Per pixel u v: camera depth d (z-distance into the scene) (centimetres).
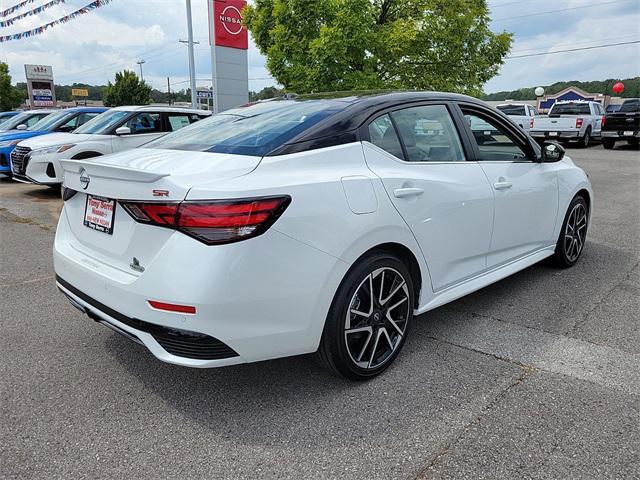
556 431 237
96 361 306
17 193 977
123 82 5038
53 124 1104
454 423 244
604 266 485
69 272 276
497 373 289
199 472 213
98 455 223
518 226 383
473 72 1024
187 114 1000
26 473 212
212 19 1412
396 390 273
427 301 313
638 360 303
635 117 1797
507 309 382
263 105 340
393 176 279
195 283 214
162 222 222
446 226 311
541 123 1964
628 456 220
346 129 275
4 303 401
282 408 258
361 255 259
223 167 239
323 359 266
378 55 944
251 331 227
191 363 223
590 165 1362
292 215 230
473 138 350
